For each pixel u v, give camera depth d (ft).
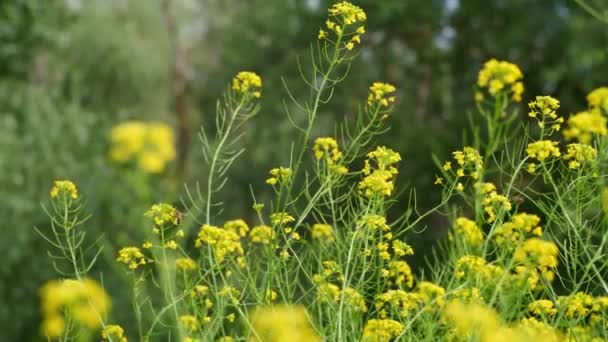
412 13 53.31
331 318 12.98
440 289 12.23
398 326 12.50
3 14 43.21
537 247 11.00
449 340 11.60
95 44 80.07
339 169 13.71
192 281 13.10
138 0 91.81
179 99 90.07
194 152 88.69
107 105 77.30
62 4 46.57
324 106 57.52
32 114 49.55
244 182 64.80
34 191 47.57
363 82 57.36
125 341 11.99
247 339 11.99
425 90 56.80
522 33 50.19
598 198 12.43
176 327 11.93
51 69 63.82
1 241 45.24
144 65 84.74
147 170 8.35
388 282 13.83
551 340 11.23
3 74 45.88
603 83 45.24
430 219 45.80
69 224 13.52
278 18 61.41
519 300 11.43
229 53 65.31
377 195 13.34
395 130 52.49
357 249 13.19
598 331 12.57
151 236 10.39
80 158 50.03
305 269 13.29
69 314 10.72
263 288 12.98
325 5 59.52
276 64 62.85
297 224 13.14
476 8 52.65
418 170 48.19
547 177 13.21
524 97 50.57
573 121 12.04
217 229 13.07
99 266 41.39
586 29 45.34
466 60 55.26
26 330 45.80
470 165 12.93
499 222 12.75
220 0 96.73
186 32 100.58
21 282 45.78
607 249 12.76
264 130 63.41
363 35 56.54
